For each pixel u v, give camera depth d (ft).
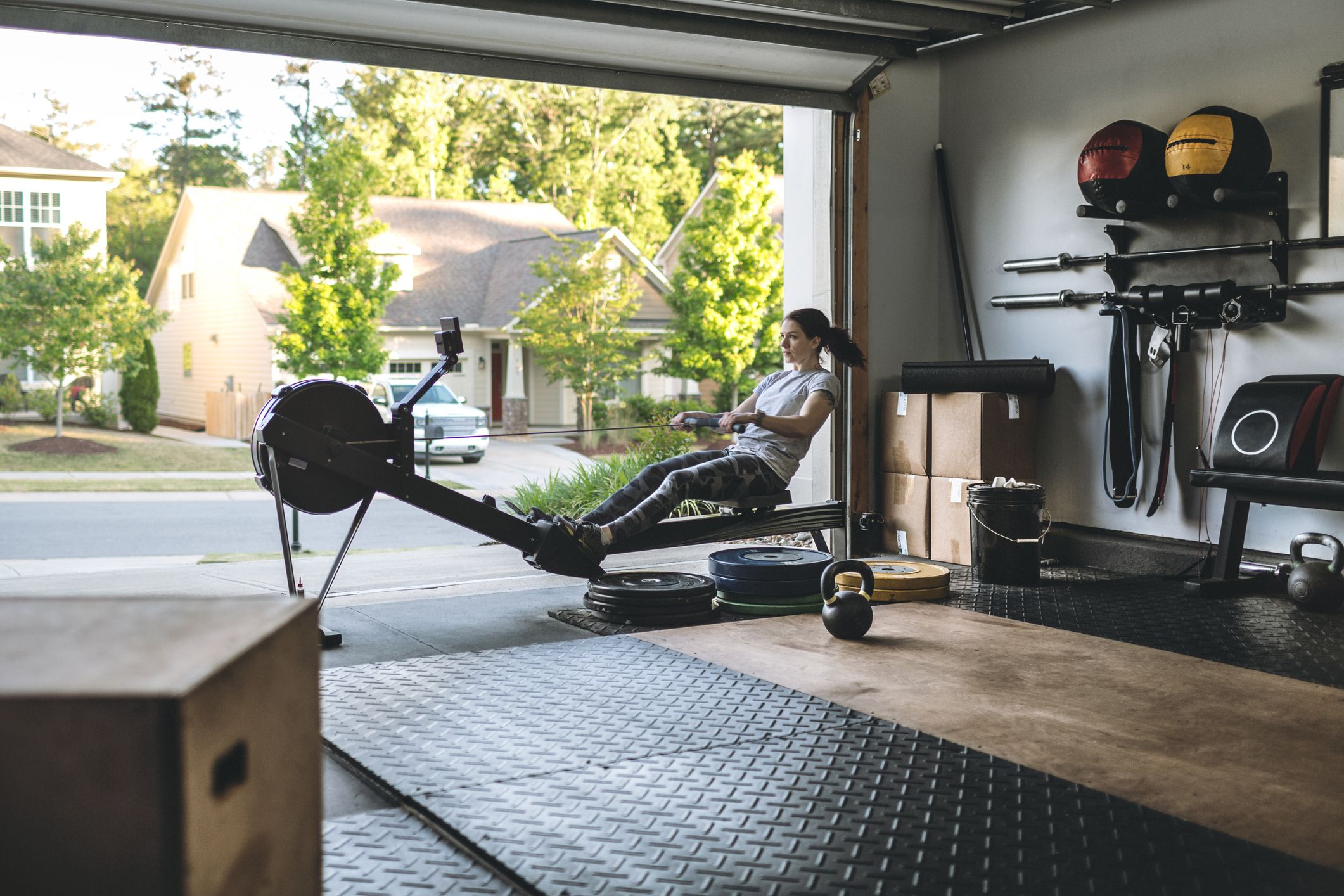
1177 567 18.67
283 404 13.80
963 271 23.04
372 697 11.54
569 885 7.09
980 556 18.26
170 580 19.21
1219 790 8.81
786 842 7.81
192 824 3.85
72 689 3.82
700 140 133.18
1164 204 18.95
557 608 16.35
